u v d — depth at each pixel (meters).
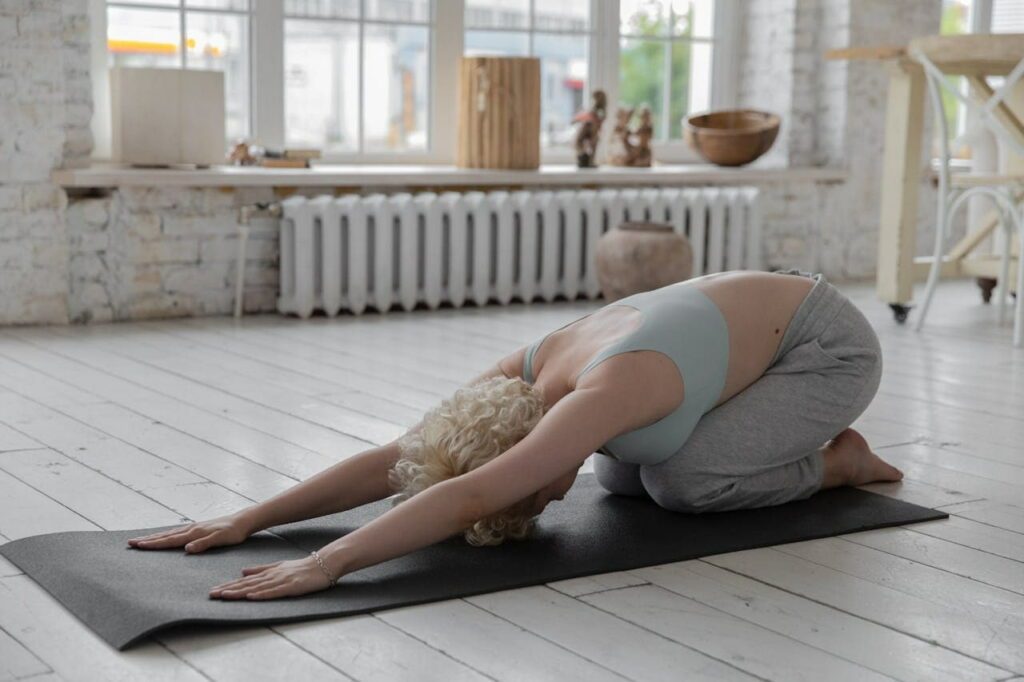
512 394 2.05
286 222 4.99
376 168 5.42
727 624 1.82
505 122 5.53
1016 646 1.76
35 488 2.49
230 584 1.85
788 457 2.37
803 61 6.60
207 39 5.21
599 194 5.70
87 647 1.68
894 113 4.94
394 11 5.62
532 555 2.09
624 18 6.36
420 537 1.91
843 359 2.41
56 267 4.73
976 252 6.51
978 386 3.75
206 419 3.15
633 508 2.39
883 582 2.02
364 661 1.66
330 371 3.84
